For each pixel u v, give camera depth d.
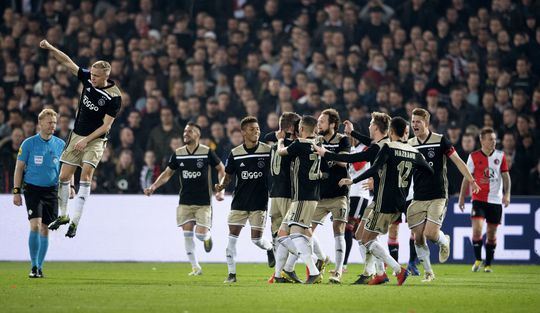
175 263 52.97
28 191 38.66
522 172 60.12
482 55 68.69
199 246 54.19
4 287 33.16
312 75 67.25
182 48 70.12
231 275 37.16
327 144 37.56
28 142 38.50
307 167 34.59
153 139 60.47
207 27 71.69
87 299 28.36
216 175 57.91
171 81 66.81
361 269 48.25
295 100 65.50
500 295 31.03
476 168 48.41
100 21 71.00
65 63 35.22
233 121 61.03
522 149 60.62
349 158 33.69
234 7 75.44
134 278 39.62
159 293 30.50
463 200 47.66
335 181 37.25
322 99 64.81
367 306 26.58
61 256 53.94
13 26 72.56
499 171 48.19
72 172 35.69
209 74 68.50
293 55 69.00
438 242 37.47
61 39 70.88
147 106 63.34
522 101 63.78
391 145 34.06
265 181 38.19
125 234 54.06
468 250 54.28
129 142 59.94
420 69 66.75
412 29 68.88
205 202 43.28
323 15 71.38
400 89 65.81
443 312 25.44
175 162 43.25
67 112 62.88
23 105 66.88
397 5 72.50
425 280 38.12
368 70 66.88
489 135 48.44
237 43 70.25
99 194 54.62
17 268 46.16
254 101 63.56
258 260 54.09
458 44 68.75
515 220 54.25
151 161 58.44
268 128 61.03
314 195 34.75
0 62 70.44
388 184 34.25
